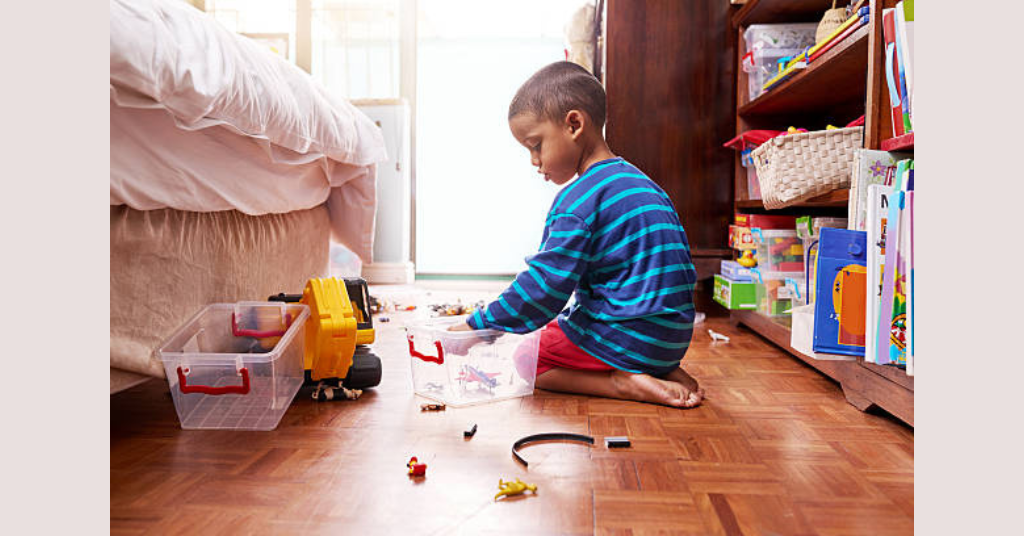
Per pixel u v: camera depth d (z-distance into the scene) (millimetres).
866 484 860
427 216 4508
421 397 1312
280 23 3836
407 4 3998
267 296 1639
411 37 4012
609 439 1014
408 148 3898
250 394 1095
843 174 1608
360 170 2184
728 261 2447
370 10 3848
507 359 1312
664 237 1293
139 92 966
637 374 1282
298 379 1231
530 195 4492
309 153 1738
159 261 1135
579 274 1263
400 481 860
